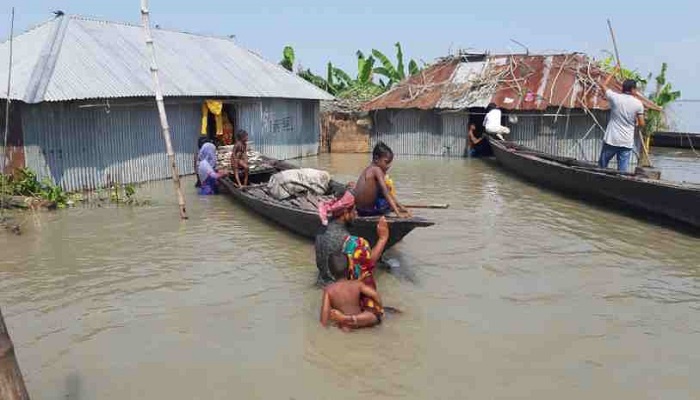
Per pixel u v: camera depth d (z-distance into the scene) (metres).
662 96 24.95
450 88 21.20
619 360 5.31
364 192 7.59
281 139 20.22
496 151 17.67
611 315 6.30
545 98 18.88
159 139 15.51
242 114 18.23
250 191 11.45
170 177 15.98
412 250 8.73
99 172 13.84
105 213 11.30
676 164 19.27
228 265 8.04
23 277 7.57
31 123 12.24
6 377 3.34
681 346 5.57
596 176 11.41
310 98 20.80
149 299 6.82
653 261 8.14
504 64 21.16
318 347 5.58
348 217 6.88
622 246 8.89
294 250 8.73
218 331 5.96
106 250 8.77
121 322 6.19
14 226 10.13
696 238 9.28
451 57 22.83
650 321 6.14
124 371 5.17
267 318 6.26
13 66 13.45
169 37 18.34
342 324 5.91
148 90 14.57
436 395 4.74
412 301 6.71
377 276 7.55
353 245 6.29
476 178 15.89
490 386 4.88
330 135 23.33
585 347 5.57
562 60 20.23
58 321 6.22
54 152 12.77
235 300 6.77
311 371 5.14
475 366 5.21
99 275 7.65
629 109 11.76
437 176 16.30
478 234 9.66
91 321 6.22
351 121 22.94
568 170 12.39
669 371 5.11
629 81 11.75
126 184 14.55
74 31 14.88
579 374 5.07
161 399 4.73
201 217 10.94
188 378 5.05
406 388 4.85
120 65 14.84
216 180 13.23
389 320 6.17
